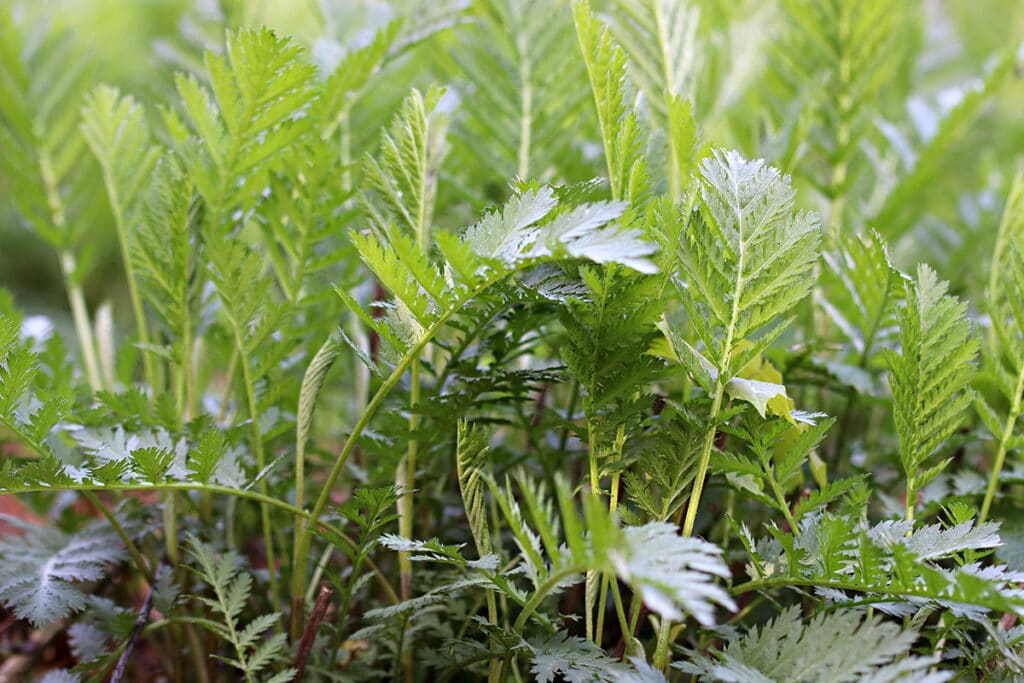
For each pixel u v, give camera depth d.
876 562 0.64
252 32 0.73
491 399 0.74
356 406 0.91
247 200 0.78
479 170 0.91
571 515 0.60
